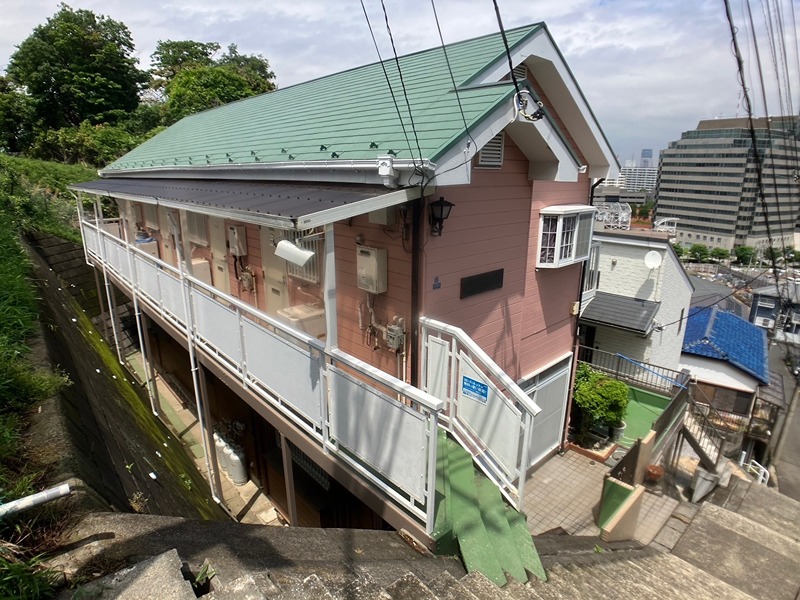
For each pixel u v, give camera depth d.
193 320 5.96
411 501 3.29
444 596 2.69
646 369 11.28
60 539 2.24
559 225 6.32
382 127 4.60
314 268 5.68
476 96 4.30
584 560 4.75
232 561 2.35
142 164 8.93
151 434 5.96
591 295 10.01
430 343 4.73
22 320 4.79
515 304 6.13
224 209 3.89
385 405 3.28
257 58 41.31
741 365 13.92
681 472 9.80
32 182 13.57
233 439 8.11
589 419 8.77
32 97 23.73
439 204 4.35
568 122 6.65
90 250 10.70
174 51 36.97
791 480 14.83
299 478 6.60
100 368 6.50
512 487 4.43
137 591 1.90
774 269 5.84
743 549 6.57
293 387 4.20
